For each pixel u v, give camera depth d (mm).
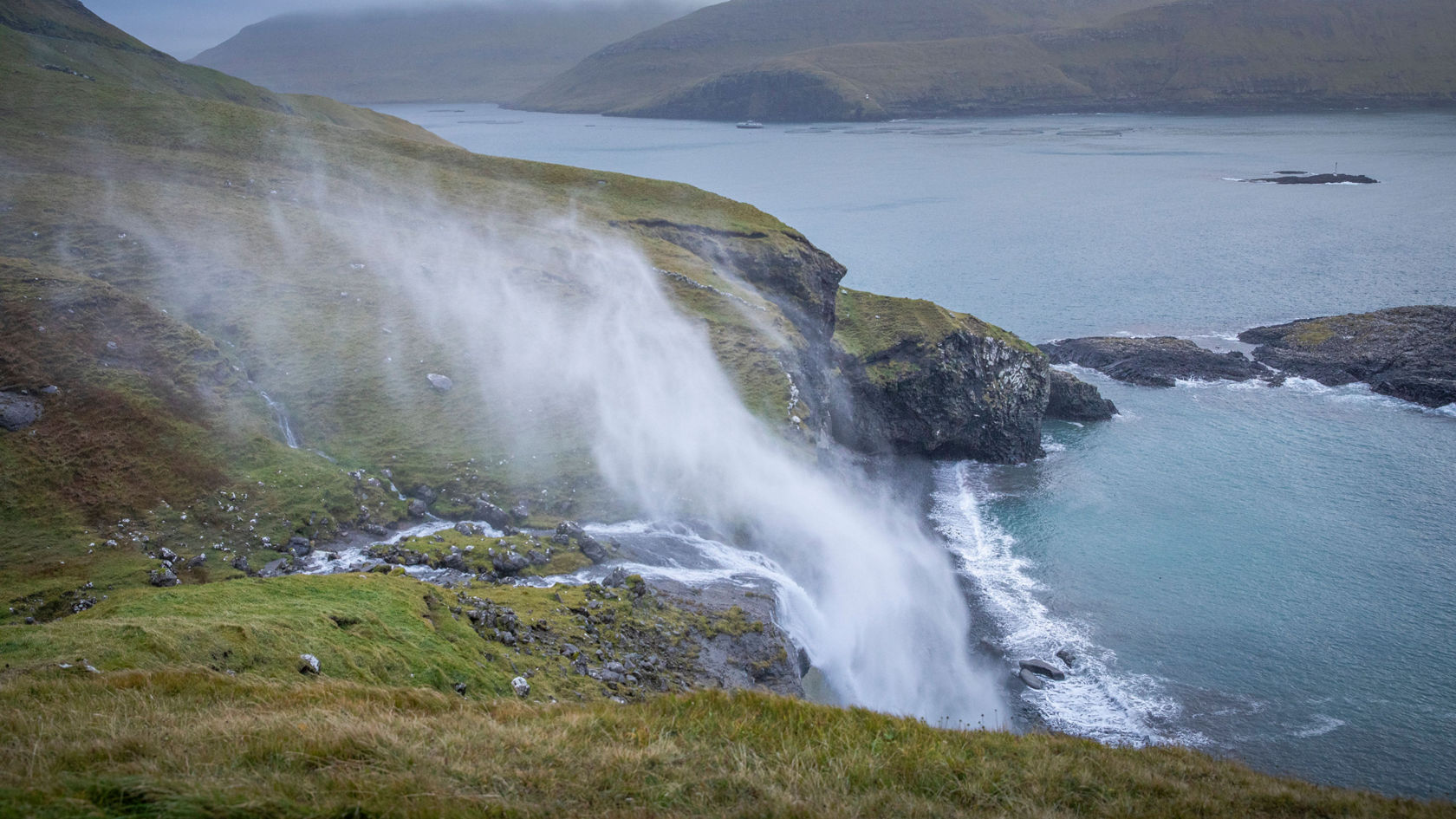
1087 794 21859
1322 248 195875
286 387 69812
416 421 68812
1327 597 65625
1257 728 51625
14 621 39344
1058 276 177625
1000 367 98625
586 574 50812
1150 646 60094
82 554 46000
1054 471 93188
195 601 28438
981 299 160250
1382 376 109750
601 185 135875
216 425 60188
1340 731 51375
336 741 17922
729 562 57594
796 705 24984
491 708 23594
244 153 124625
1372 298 151000
